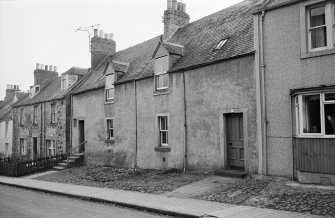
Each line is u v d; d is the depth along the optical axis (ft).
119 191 46.65
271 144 41.88
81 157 84.17
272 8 42.65
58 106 95.25
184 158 54.44
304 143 36.94
